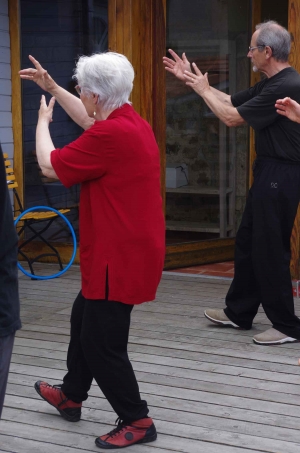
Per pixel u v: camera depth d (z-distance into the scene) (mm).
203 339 5055
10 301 2266
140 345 4926
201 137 7527
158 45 7102
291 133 4707
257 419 3713
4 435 3557
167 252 7434
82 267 3301
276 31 4703
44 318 5641
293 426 3631
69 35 7402
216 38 7477
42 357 4695
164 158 7336
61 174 3148
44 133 3389
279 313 4934
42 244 7746
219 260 7797
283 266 4863
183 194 7535
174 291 6504
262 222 4820
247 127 7707
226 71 7590
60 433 3582
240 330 5277
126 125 3160
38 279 7027
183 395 4031
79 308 3523
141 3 6973
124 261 3180
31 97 7684
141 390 4102
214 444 3443
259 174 4855
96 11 7207
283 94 4641
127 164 3141
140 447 3420
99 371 3297
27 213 7320
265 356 4691
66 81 7512
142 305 5996
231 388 4133
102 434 3572
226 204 7758
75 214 7664
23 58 7645
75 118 3848
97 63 3182
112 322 3223
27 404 3936
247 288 5195
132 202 3170
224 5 7477
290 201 4785
